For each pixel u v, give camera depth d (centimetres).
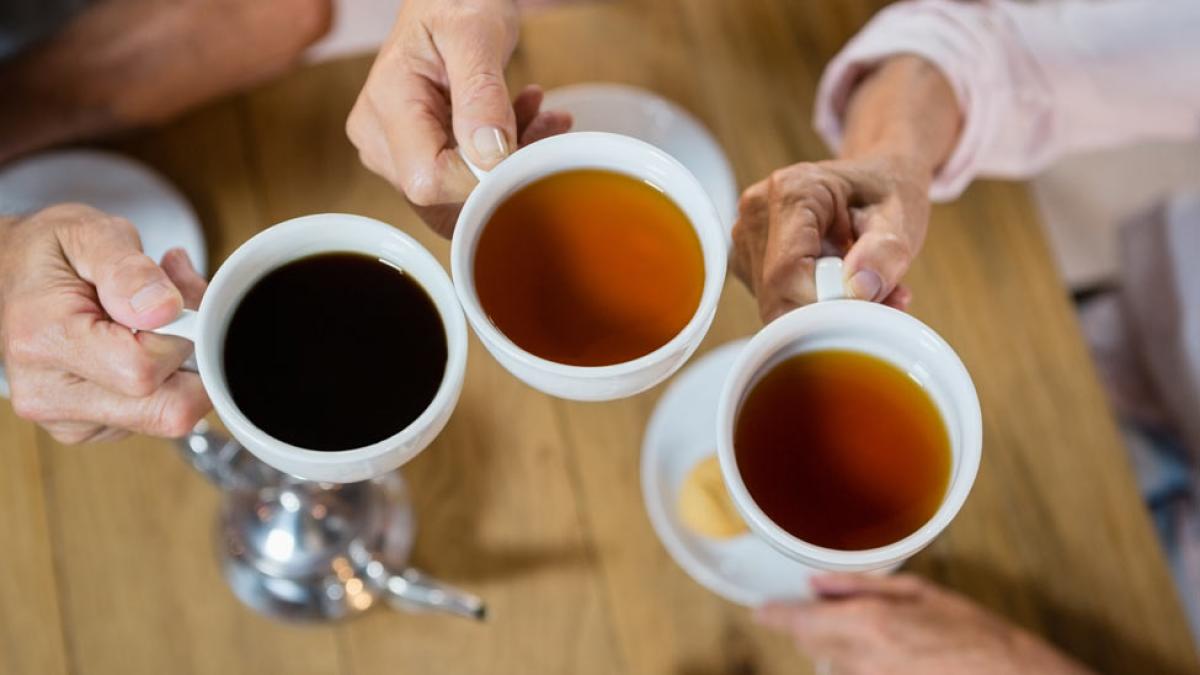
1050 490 85
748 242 70
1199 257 105
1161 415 112
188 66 97
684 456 84
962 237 90
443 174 66
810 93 93
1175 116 95
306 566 80
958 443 58
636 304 61
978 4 90
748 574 83
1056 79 89
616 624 82
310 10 103
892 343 59
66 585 81
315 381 59
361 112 69
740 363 58
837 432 60
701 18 94
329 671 81
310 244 60
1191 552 104
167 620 81
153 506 82
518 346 60
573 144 61
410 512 83
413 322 60
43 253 65
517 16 68
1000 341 88
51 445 83
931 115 84
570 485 84
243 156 89
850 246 69
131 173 87
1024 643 81
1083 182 137
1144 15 88
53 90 93
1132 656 83
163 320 59
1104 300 120
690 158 89
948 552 84
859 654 81
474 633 81
